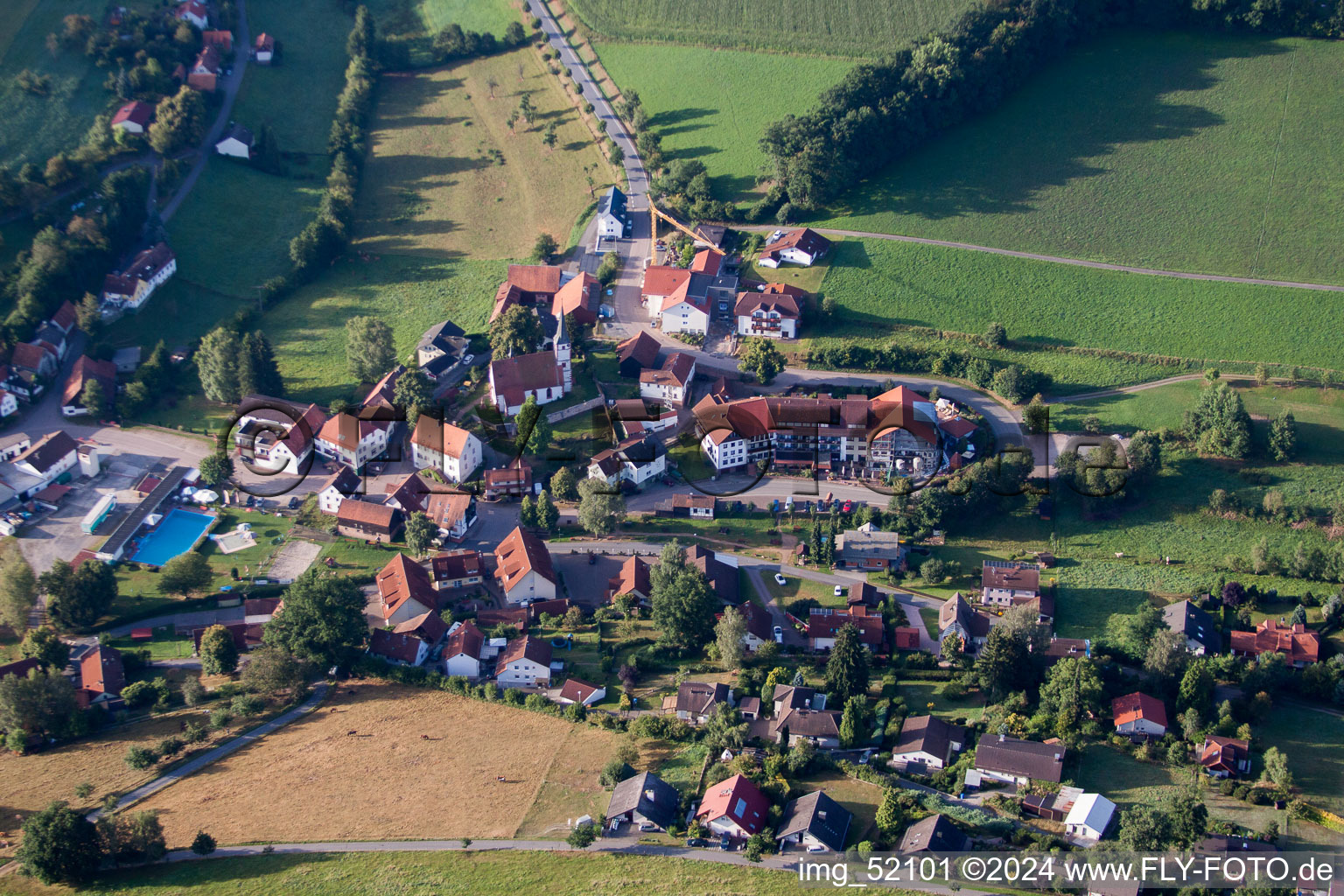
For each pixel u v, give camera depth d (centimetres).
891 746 17700
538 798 16738
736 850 15712
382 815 16500
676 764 17312
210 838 15862
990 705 18662
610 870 15375
